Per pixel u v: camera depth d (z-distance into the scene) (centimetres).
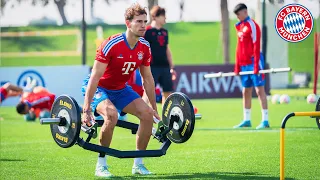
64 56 10888
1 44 11131
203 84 5841
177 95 2033
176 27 11844
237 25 3428
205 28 11800
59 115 1962
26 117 4172
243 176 2059
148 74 2088
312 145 2708
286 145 2712
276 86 7288
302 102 5322
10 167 2330
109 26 11338
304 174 2070
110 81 2038
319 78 8762
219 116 4247
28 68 5491
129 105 2045
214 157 2473
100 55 1967
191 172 2153
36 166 2347
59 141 1975
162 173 2142
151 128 2039
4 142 3070
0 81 5447
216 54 10956
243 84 3472
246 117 3503
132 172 2138
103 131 1998
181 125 2025
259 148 2675
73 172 2208
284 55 7056
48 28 11375
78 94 5594
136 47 1997
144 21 1948
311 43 9431
